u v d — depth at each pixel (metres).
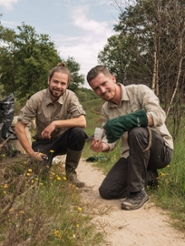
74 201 3.47
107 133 3.37
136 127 3.43
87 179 4.79
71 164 4.28
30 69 41.84
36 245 2.33
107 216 3.22
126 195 3.81
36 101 4.09
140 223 3.09
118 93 3.71
